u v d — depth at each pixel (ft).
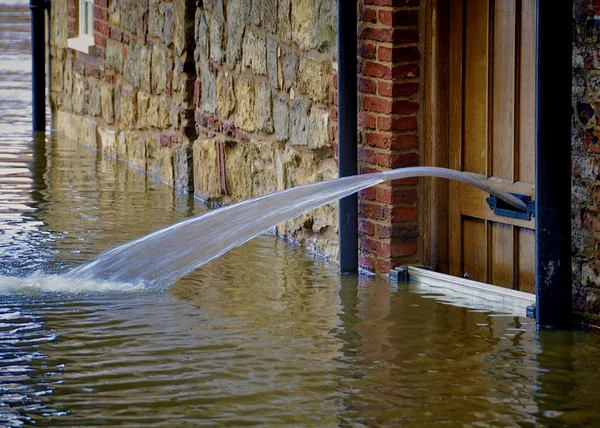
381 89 24.71
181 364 18.56
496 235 23.66
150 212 31.96
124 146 41.50
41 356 18.97
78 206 32.65
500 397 16.94
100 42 43.68
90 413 16.39
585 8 19.85
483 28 23.50
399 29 24.29
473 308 22.04
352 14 24.73
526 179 22.80
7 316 21.30
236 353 19.16
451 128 24.52
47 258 26.07
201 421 16.07
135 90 40.27
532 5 22.21
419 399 16.90
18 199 33.47
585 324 20.58
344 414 16.31
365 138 25.44
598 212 20.06
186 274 25.04
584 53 19.95
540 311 20.43
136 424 15.96
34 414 16.34
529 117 22.54
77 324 20.86
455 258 24.71
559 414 16.24
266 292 23.49
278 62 29.19
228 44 32.30
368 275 25.21
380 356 18.97
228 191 32.83
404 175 22.80
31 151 43.47
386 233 24.82
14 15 82.99
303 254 27.45
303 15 27.58
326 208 27.07
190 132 36.06
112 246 27.40
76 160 41.65
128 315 21.52
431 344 19.62
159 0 37.81
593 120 19.94
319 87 27.09
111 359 18.81
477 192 23.93
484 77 23.58
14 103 56.44
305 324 20.95
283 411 16.44
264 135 30.66
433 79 24.40
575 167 20.36
